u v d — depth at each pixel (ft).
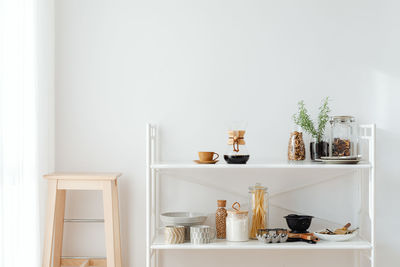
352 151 7.20
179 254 8.13
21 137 6.97
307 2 8.08
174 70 8.13
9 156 6.61
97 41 8.18
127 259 8.14
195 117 8.11
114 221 7.73
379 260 8.00
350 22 8.06
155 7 8.15
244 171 8.13
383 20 8.04
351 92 8.04
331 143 7.25
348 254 8.04
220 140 8.09
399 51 8.02
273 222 8.09
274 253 8.09
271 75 8.07
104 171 8.16
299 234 7.32
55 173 7.79
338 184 8.07
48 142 8.00
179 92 8.13
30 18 7.26
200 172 8.14
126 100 8.15
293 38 8.07
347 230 7.50
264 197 7.46
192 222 7.45
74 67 8.18
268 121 8.06
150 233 7.06
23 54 7.07
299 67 8.07
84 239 8.17
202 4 8.13
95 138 8.17
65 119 8.18
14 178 6.72
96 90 8.17
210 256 8.12
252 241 7.30
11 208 6.64
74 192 8.20
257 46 8.09
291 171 8.10
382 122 8.02
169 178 8.14
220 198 8.13
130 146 8.15
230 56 8.10
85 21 8.18
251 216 7.48
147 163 7.07
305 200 8.08
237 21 8.11
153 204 7.95
